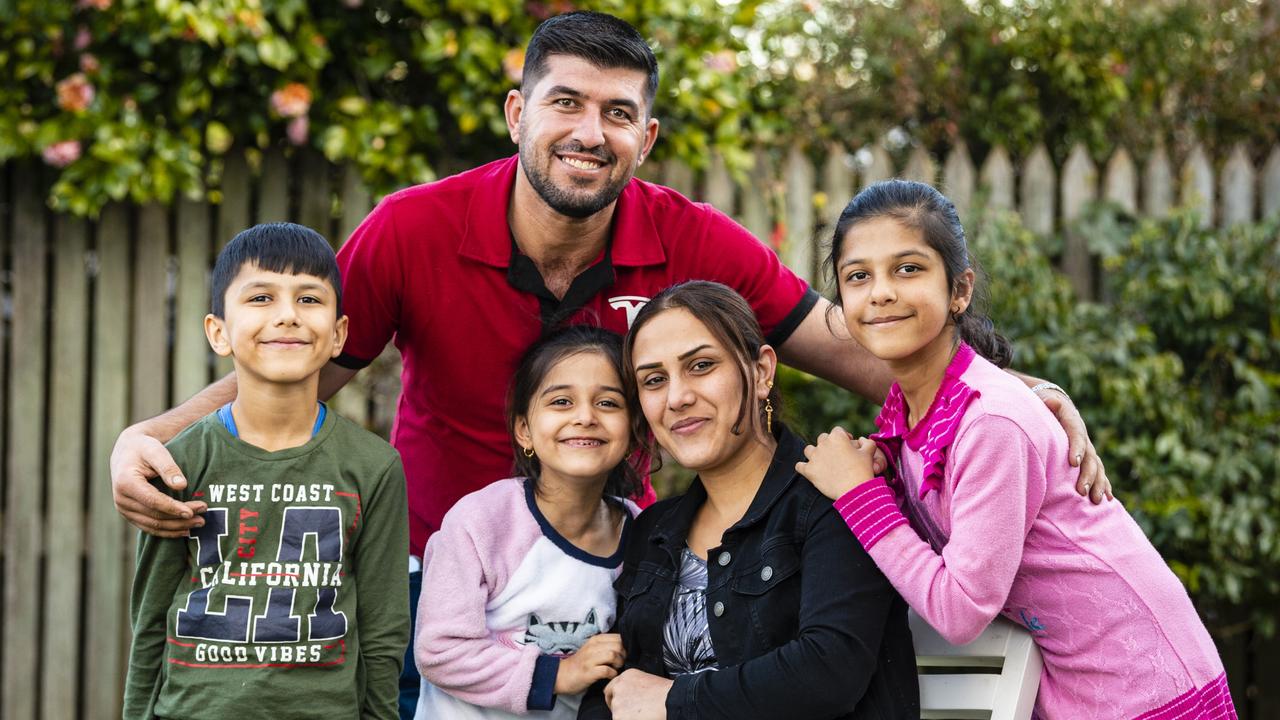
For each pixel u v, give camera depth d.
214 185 4.54
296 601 2.20
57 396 4.46
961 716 2.27
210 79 4.26
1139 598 2.18
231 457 2.26
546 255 2.76
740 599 2.23
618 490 2.78
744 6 4.75
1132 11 5.32
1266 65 5.44
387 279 2.72
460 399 2.79
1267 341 4.60
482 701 2.39
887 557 2.12
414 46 4.41
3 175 4.46
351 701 2.21
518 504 2.56
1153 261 4.67
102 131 4.14
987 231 4.61
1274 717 4.76
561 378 2.50
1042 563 2.18
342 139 4.31
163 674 2.22
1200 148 4.94
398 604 2.32
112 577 4.47
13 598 4.45
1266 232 4.61
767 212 4.77
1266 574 4.49
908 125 5.35
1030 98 5.36
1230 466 4.39
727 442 2.32
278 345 2.26
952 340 2.34
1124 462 4.52
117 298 4.49
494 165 2.85
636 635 2.34
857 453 2.26
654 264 2.80
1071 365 4.41
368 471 2.32
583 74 2.57
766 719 2.08
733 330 2.33
